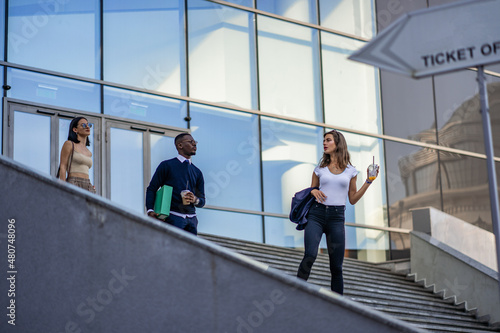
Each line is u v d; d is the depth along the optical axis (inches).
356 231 629.9
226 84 587.8
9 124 481.7
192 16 581.9
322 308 236.1
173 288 246.7
